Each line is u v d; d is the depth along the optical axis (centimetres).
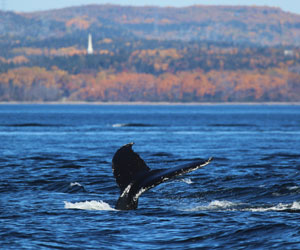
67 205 5769
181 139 18875
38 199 6159
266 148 14712
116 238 4459
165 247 4219
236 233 4531
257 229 4622
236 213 5275
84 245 4275
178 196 6234
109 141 17662
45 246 4253
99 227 4788
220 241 4344
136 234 4566
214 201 5884
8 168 9494
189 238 4431
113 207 5644
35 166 9838
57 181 7725
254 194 6194
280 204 5666
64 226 4834
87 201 6016
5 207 5681
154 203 5828
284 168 9431
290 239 4334
